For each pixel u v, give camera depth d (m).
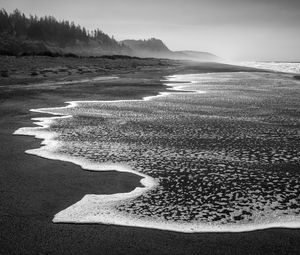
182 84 28.30
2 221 5.50
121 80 31.00
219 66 64.75
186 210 5.88
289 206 6.00
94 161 8.42
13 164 8.23
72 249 4.76
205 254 4.64
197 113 15.04
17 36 178.38
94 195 6.52
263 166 8.05
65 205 6.09
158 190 6.72
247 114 14.83
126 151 9.24
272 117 14.14
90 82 28.69
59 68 39.56
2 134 11.13
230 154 8.99
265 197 6.36
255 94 21.89
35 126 12.34
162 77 35.62
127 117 14.05
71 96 20.31
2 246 4.83
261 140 10.42
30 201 6.23
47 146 9.73
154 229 5.27
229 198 6.34
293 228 5.28
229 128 12.04
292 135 11.07
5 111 15.34
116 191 6.70
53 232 5.18
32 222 5.48
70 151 9.25
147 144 9.93
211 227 5.32
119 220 5.55
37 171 7.76
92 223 5.46
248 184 6.97
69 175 7.52
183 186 6.90
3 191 6.66
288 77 37.12
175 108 16.36
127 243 4.90
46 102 17.98
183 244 4.88
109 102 18.20
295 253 4.66
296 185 6.91
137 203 6.16
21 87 24.38
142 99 19.41
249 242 4.92
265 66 70.88
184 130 11.71
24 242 4.92
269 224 5.39
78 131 11.55
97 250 4.74
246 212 5.79
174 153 9.05
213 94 21.83
